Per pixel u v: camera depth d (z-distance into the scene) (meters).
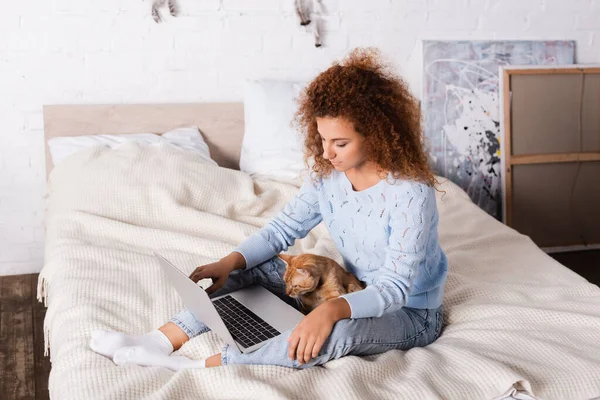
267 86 3.09
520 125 3.39
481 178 3.43
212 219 2.44
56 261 2.12
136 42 3.06
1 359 2.46
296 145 3.02
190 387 1.50
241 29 3.15
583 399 1.54
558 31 3.49
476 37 3.41
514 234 2.44
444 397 1.49
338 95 1.53
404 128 1.61
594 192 3.47
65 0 2.94
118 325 1.78
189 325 1.71
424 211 1.62
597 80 3.44
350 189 1.71
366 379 1.53
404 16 3.31
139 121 3.09
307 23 3.21
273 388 1.45
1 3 2.88
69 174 2.61
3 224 3.11
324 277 1.71
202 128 3.16
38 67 2.98
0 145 3.02
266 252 1.85
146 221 2.45
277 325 1.65
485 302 1.96
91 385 1.49
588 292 2.03
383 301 1.58
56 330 1.79
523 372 1.58
